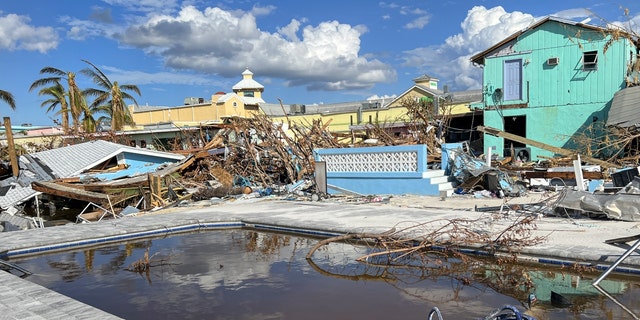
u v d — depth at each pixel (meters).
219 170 22.94
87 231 11.87
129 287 7.80
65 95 42.91
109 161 23.62
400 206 14.47
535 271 7.65
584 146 24.97
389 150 17.94
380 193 18.08
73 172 21.34
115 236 11.67
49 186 17.03
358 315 6.16
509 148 27.83
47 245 10.73
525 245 8.16
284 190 19.78
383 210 13.59
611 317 5.62
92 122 42.06
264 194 19.61
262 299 6.94
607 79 25.38
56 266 9.44
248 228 12.87
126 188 18.86
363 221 11.70
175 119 51.12
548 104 27.05
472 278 7.50
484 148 28.77
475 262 8.34
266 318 6.18
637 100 21.92
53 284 8.19
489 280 7.36
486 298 6.57
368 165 18.61
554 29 26.66
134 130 40.00
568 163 19.97
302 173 21.72
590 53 25.78
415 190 17.17
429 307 6.34
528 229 8.65
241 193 20.02
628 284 6.76
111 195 18.08
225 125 27.17
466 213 12.28
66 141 36.06
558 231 9.37
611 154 23.44
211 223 13.12
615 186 13.79
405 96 43.00
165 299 7.11
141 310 6.68
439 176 17.95
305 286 7.51
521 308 6.07
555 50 26.72
